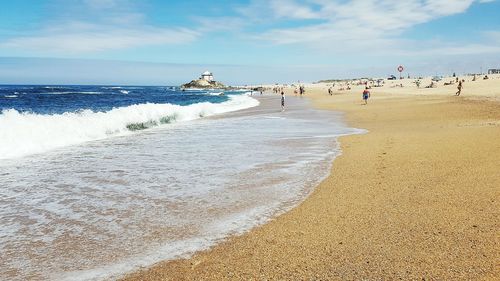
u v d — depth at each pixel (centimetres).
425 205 680
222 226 622
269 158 1162
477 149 1144
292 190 819
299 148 1339
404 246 519
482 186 771
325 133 1761
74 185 862
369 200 730
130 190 823
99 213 682
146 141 1550
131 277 462
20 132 1409
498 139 1298
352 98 5666
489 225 572
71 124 1681
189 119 2727
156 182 887
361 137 1574
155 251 532
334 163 1078
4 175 956
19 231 602
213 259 506
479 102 3081
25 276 464
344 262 483
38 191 816
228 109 3772
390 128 1881
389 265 468
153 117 2319
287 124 2227
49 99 5741
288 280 444
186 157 1187
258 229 607
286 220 644
